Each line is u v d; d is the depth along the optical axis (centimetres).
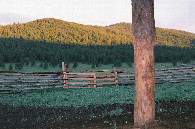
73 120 573
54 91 1257
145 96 402
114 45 19975
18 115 660
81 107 774
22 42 17050
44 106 813
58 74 1395
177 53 13512
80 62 12431
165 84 1430
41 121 573
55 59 9744
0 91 1198
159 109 630
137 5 399
